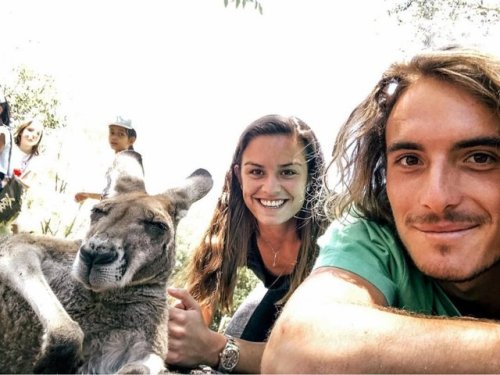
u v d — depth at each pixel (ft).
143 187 2.74
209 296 3.39
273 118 3.23
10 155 5.09
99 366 2.38
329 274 1.65
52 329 2.04
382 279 1.69
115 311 2.47
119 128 5.85
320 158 3.31
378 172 1.91
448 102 1.57
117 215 2.43
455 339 1.29
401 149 1.63
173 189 2.79
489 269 1.65
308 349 1.33
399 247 1.80
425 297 1.81
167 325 2.64
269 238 3.36
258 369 2.86
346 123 2.04
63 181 6.10
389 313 1.39
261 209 3.25
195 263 3.44
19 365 2.32
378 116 1.90
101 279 2.26
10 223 4.94
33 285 2.20
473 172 1.56
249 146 3.23
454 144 1.55
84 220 5.01
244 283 4.91
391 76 1.80
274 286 3.43
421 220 1.59
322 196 2.75
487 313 1.87
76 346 2.04
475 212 1.55
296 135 3.22
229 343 2.83
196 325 2.74
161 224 2.49
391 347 1.30
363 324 1.34
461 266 1.57
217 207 3.44
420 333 1.31
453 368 1.26
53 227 5.15
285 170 3.20
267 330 3.31
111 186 2.71
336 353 1.31
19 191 5.06
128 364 2.27
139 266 2.38
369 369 1.28
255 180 3.22
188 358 2.71
